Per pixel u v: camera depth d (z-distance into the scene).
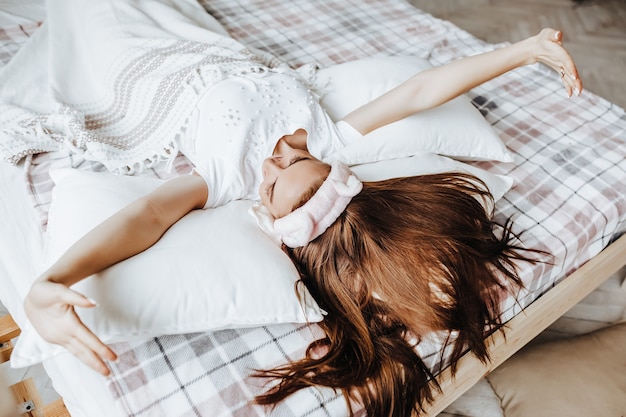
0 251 1.20
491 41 2.69
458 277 1.00
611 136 1.48
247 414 0.88
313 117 1.26
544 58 1.18
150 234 0.96
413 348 0.99
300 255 1.04
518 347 1.24
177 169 1.34
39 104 1.50
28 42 1.61
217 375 0.92
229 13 1.90
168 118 1.32
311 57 1.73
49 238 1.03
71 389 0.98
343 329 0.98
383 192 1.04
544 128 1.49
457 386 1.11
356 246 0.99
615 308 1.58
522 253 1.15
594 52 2.66
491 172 1.34
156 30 1.51
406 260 0.98
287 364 0.95
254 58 1.48
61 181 1.12
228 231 0.99
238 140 1.19
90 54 1.55
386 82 1.42
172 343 0.96
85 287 0.88
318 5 2.00
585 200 1.29
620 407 1.28
